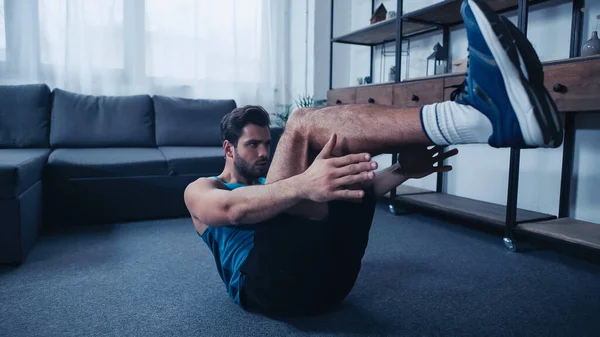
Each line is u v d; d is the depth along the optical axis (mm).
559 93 1744
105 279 1602
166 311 1325
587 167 2156
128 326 1222
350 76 4133
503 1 2293
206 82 3697
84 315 1293
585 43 1912
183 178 2604
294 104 4145
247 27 3840
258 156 1281
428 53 3133
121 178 2451
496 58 688
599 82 1599
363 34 3225
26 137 2752
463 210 2328
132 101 3105
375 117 823
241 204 956
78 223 2400
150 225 2443
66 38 3166
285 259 1040
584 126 2158
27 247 1879
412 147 832
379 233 2334
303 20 4059
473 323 1264
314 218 1021
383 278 1643
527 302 1425
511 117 694
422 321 1271
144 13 3445
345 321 1263
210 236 1337
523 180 2473
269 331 1193
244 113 1276
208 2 3641
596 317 1313
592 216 2146
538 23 2361
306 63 4098
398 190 3010
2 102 2746
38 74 3135
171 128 3156
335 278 1142
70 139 2850
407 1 3297
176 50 3582
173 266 1758
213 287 1532
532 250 2033
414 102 2479
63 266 1742
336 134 855
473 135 742
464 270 1743
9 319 1261
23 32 3080
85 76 3287
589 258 1917
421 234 2320
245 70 3867
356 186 1018
